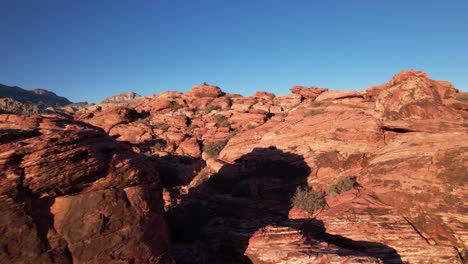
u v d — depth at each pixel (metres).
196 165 28.84
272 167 22.23
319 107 31.20
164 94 57.03
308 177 20.88
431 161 15.43
